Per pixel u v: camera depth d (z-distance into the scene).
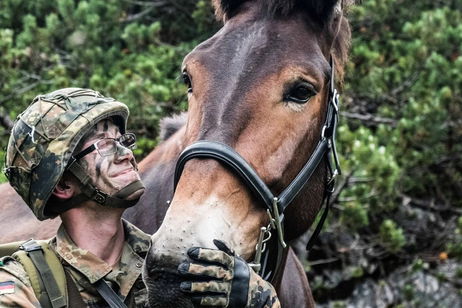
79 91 2.63
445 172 7.61
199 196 2.48
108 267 2.52
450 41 7.39
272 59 2.69
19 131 2.57
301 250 7.12
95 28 7.75
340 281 7.69
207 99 2.63
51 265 2.47
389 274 7.88
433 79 7.14
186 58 2.78
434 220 7.88
